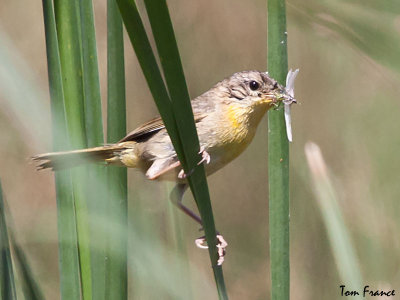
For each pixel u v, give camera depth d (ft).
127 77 56.44
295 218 53.42
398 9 10.86
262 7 57.26
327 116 57.11
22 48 59.26
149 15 15.40
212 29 58.65
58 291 40.83
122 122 22.34
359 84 56.54
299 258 53.26
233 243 58.13
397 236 45.93
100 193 18.02
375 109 55.11
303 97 58.03
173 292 15.24
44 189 51.75
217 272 20.72
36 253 42.32
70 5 22.08
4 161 50.03
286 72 22.85
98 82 22.31
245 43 58.49
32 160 24.00
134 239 15.76
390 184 50.52
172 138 18.37
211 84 58.18
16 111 12.89
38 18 60.34
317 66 57.98
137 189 21.43
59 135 20.34
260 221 58.95
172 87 17.06
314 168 30.07
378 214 47.65
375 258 43.98
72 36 22.21
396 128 53.88
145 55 16.20
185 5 58.34
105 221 17.61
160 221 19.31
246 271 56.08
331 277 52.21
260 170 60.03
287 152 22.95
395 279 43.73
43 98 13.48
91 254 21.12
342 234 28.81
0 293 19.44
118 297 20.92
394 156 52.65
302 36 57.47
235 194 59.72
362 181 51.55
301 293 52.39
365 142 54.65
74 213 21.34
